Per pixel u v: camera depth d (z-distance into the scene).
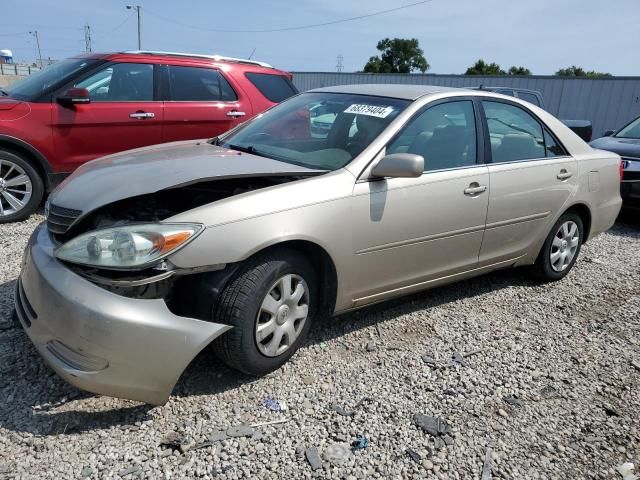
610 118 20.27
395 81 25.64
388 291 3.51
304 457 2.47
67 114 5.59
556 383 3.23
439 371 3.25
